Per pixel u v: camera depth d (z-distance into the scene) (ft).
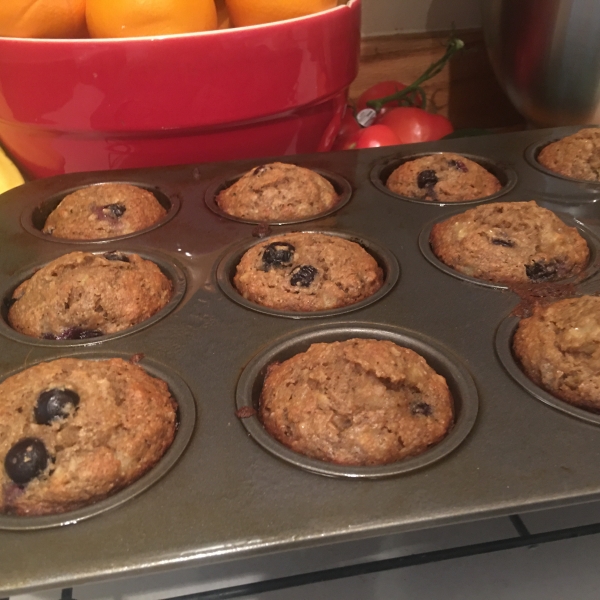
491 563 0.66
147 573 0.51
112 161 1.10
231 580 0.65
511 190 1.03
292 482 0.58
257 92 1.03
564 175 1.06
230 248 0.92
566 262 0.86
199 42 0.95
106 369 0.67
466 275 0.86
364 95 1.43
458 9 1.41
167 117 1.01
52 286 0.80
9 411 0.63
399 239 0.93
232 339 0.76
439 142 1.19
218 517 0.55
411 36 1.41
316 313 0.80
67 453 0.60
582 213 0.96
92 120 1.00
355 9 1.10
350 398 0.66
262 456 0.61
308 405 0.66
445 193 1.04
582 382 0.67
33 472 0.59
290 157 1.15
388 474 0.58
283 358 0.74
